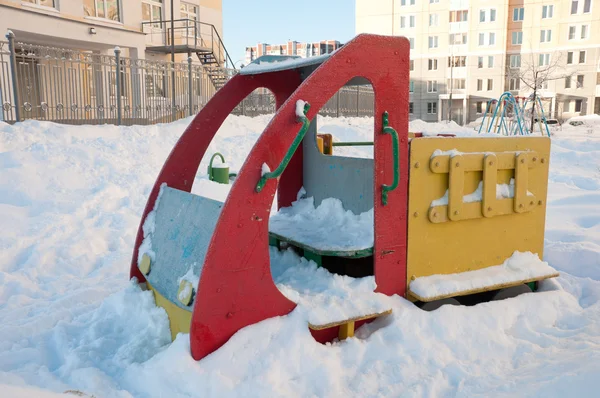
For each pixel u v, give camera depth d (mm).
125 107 12258
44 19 15977
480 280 3271
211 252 2568
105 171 8078
